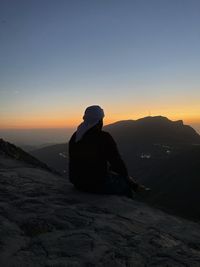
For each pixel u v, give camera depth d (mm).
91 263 1317
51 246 1442
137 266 1332
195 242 1675
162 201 42594
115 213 1952
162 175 60750
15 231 1572
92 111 2297
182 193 44375
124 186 2342
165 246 1556
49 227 1650
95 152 2277
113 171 2359
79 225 1698
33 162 4367
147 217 1958
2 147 4297
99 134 2297
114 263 1333
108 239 1552
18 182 2578
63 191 2369
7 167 3229
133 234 1654
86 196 2260
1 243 1431
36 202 2053
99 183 2301
